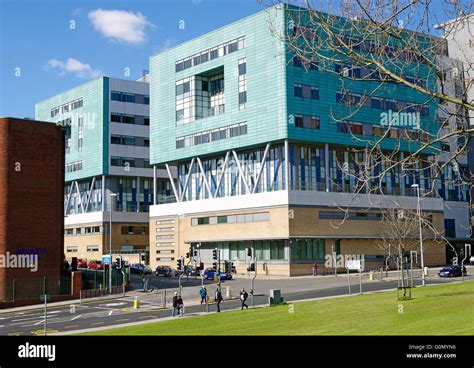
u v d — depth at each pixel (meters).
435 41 10.70
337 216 81.25
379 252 85.06
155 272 89.12
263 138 82.44
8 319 42.84
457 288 41.28
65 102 125.69
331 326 26.19
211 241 89.00
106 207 115.31
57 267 55.97
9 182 54.12
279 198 79.00
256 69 84.31
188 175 97.88
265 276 78.50
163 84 101.44
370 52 10.77
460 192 99.12
